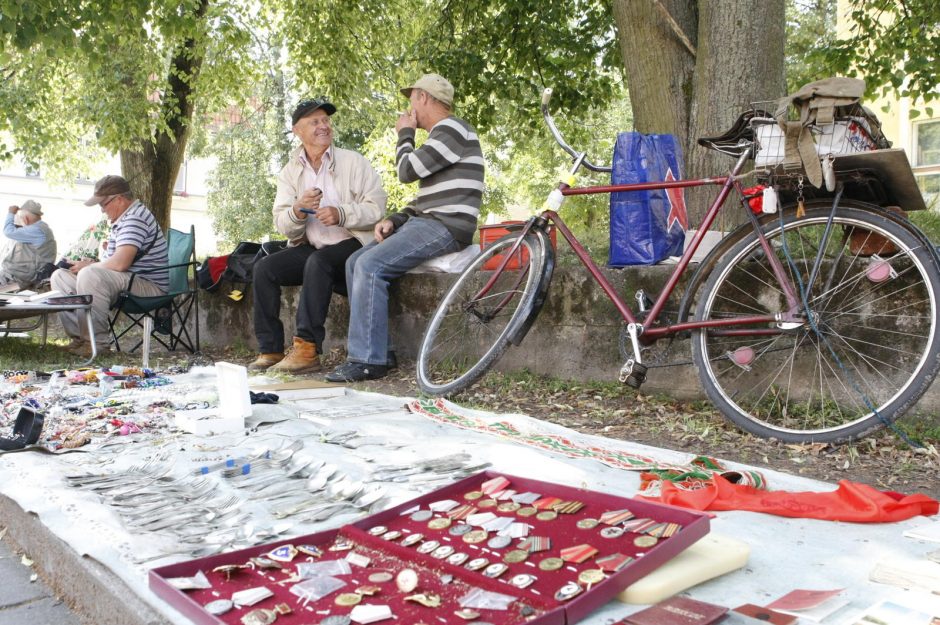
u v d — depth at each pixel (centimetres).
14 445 299
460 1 900
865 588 165
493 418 355
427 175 498
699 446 320
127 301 646
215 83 1167
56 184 1698
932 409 340
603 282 385
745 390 390
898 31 764
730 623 142
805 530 204
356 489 238
